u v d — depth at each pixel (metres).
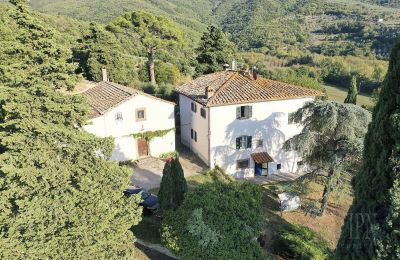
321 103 22.67
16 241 12.19
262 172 31.09
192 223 16.28
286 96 29.34
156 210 21.34
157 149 31.59
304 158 24.42
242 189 19.62
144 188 25.97
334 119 21.39
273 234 21.42
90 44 47.62
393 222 10.62
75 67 15.04
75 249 12.97
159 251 18.47
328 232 22.70
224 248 15.55
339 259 12.31
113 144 15.33
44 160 13.11
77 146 14.11
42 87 13.51
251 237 16.62
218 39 50.97
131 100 29.00
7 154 13.02
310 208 24.48
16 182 12.80
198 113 30.88
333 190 24.84
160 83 49.69
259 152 30.48
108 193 14.34
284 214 24.42
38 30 14.31
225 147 29.47
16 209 12.85
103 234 13.73
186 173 28.97
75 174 14.06
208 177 28.41
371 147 11.39
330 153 23.02
